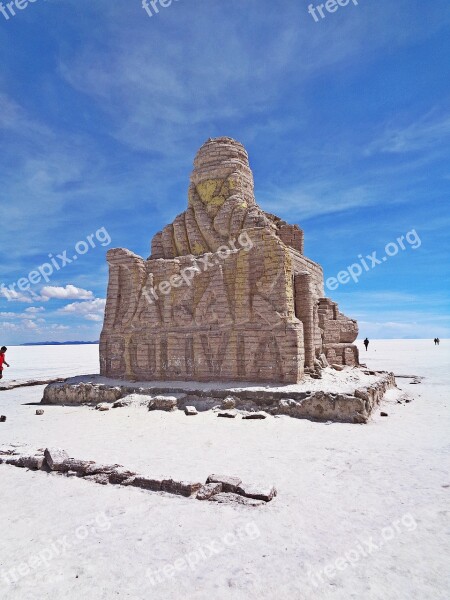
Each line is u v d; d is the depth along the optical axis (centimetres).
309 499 725
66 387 1886
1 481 858
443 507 684
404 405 1686
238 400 1534
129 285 2089
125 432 1267
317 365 1850
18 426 1409
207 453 1014
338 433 1198
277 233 2222
